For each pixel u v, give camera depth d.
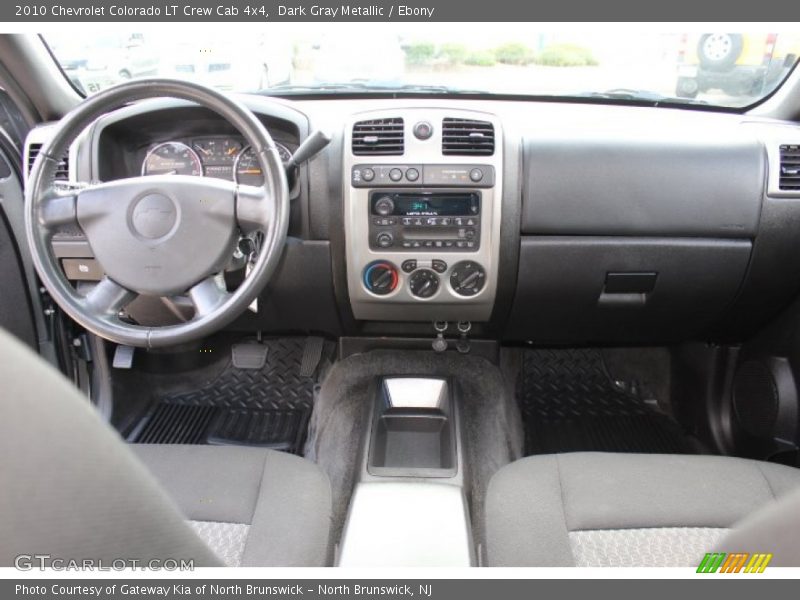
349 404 1.82
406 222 1.47
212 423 1.83
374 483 1.20
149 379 1.91
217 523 1.02
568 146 1.43
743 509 1.01
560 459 1.14
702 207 1.43
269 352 2.00
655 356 1.98
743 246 1.47
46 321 1.64
